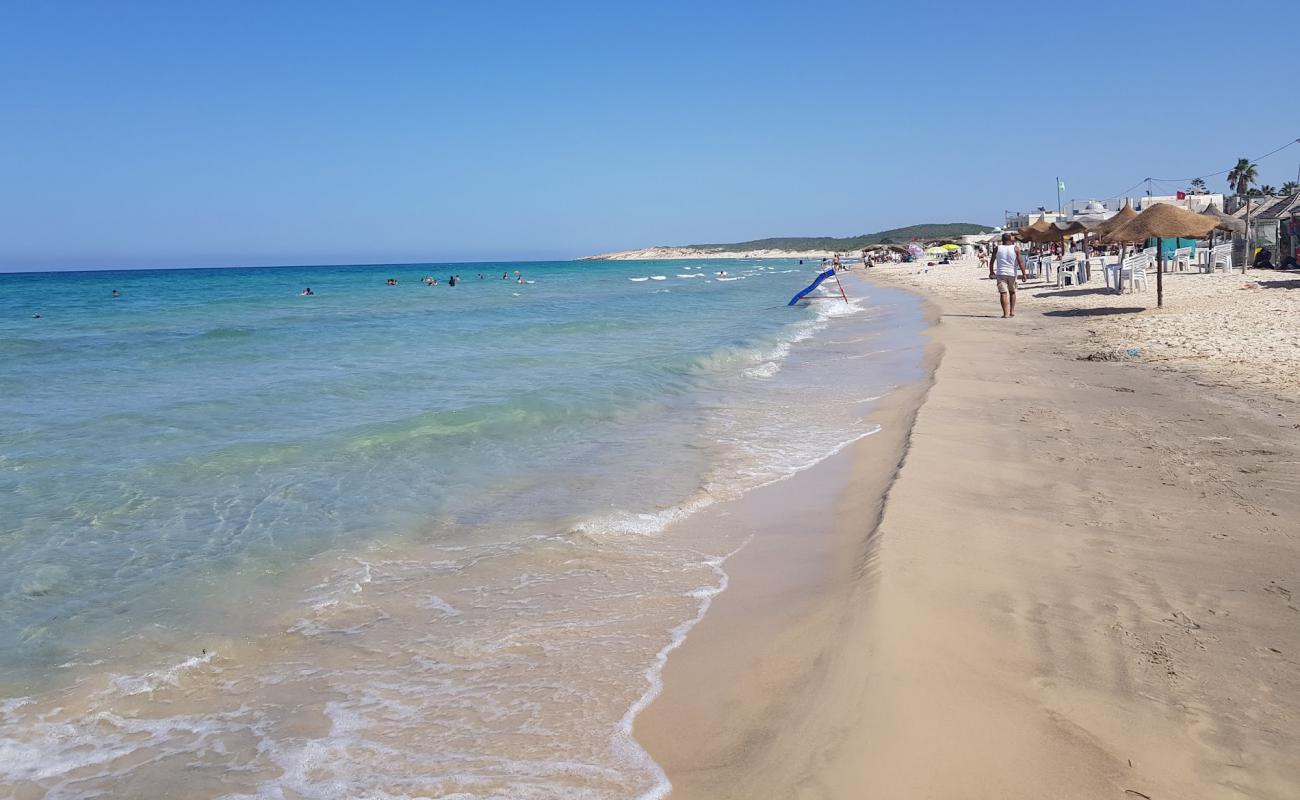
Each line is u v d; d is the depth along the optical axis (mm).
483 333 21188
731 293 44719
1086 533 5164
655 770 3018
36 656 4133
